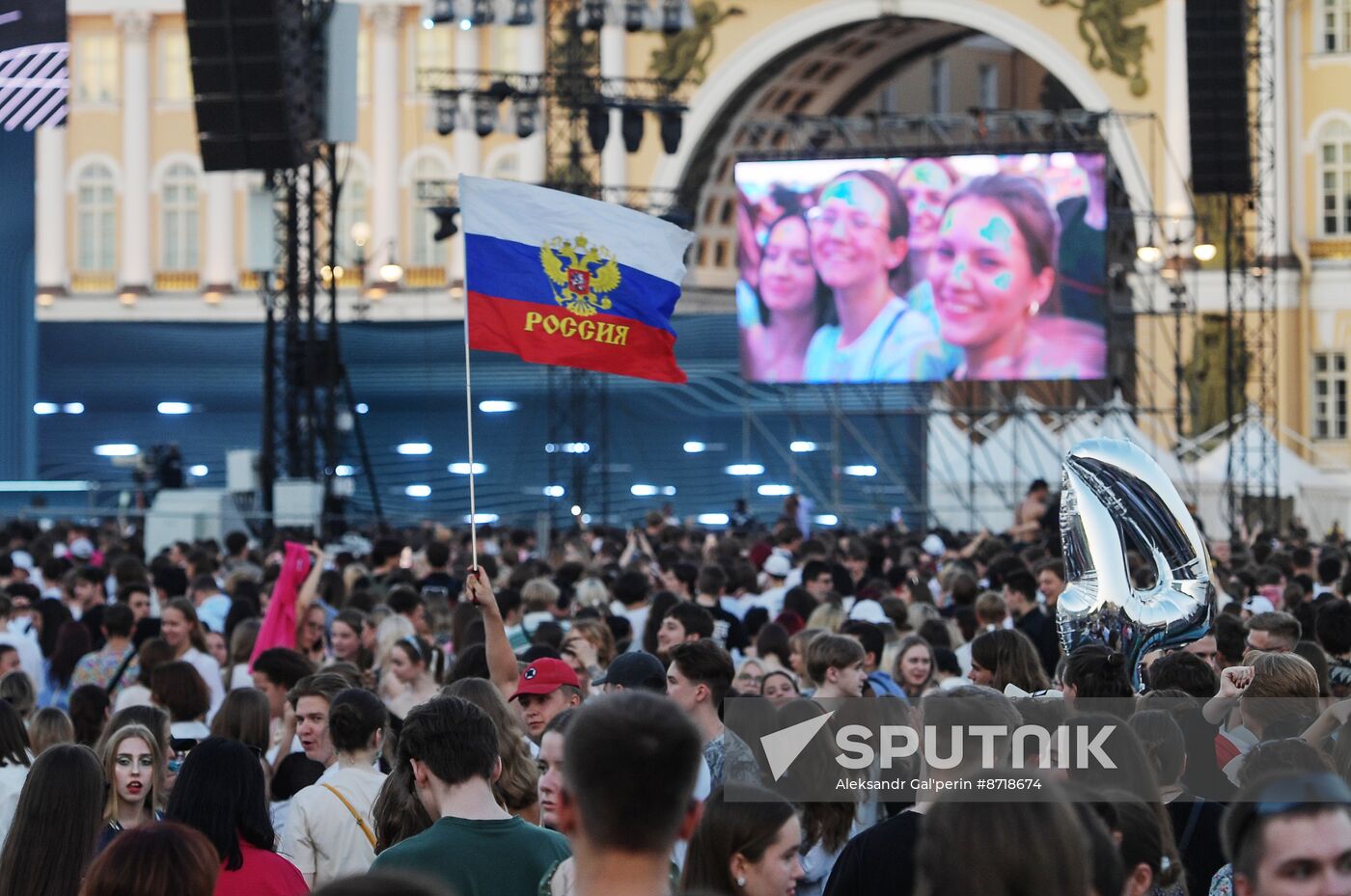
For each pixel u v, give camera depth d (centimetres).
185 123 8138
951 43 7512
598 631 1720
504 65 7881
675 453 7119
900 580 2739
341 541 4181
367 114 7931
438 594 2388
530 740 1349
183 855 791
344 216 7931
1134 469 1298
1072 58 6925
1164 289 6825
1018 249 5434
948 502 6109
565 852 938
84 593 2450
